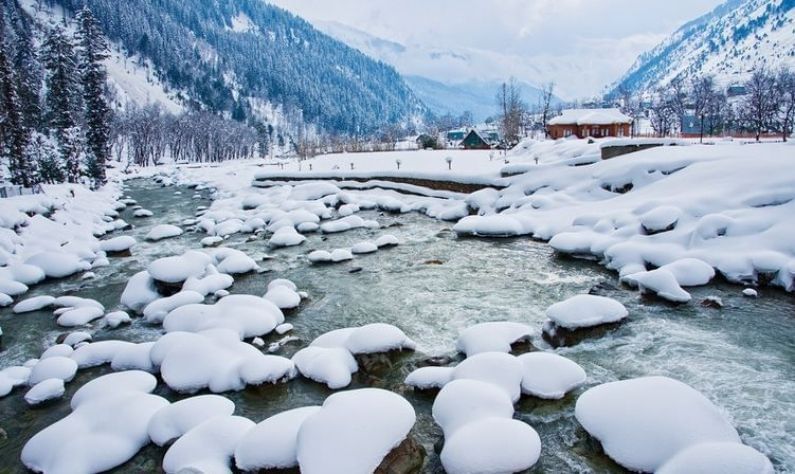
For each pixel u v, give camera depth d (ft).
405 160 170.50
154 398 29.35
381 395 24.80
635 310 40.70
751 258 44.52
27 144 114.83
